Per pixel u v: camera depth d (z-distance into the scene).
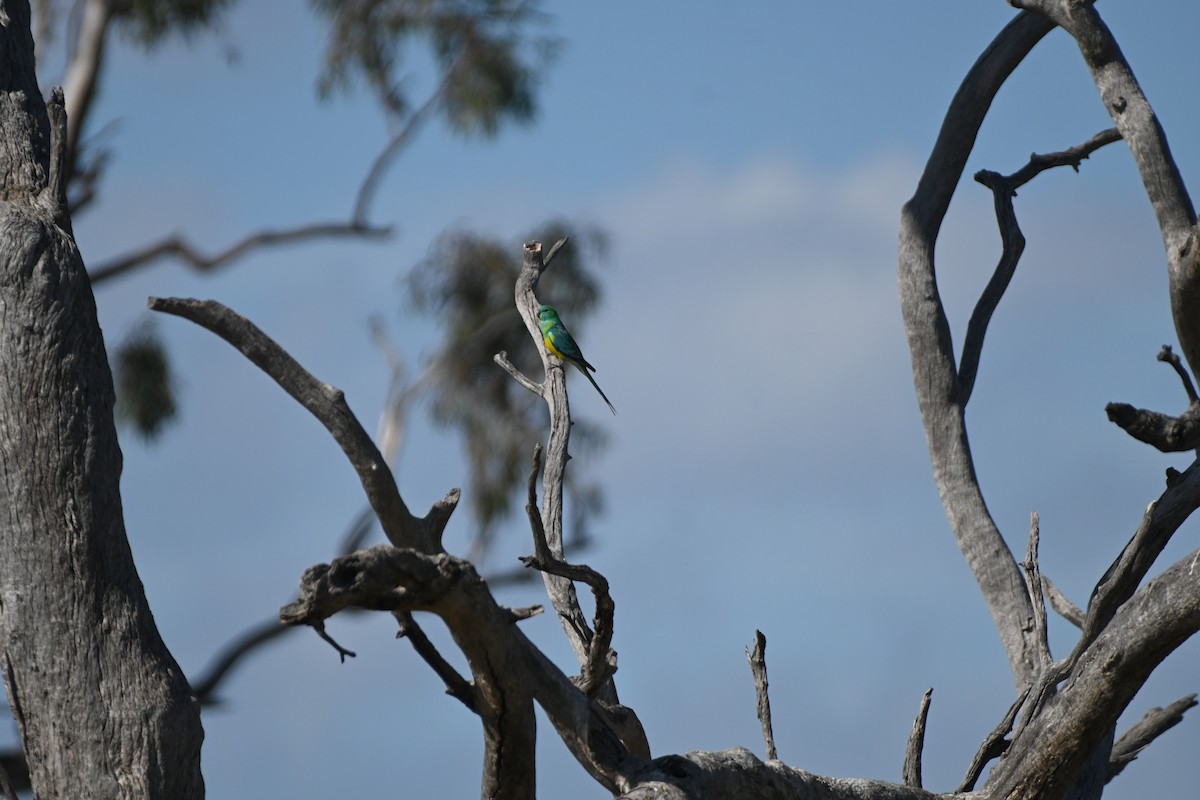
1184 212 15.06
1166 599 11.27
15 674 11.83
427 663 9.58
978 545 17.16
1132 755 15.44
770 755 13.55
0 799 13.28
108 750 11.59
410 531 10.38
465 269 44.88
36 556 11.99
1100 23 15.62
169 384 42.75
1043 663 14.59
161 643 12.32
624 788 10.11
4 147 14.16
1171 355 13.74
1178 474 13.12
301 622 8.00
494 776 10.03
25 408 12.38
